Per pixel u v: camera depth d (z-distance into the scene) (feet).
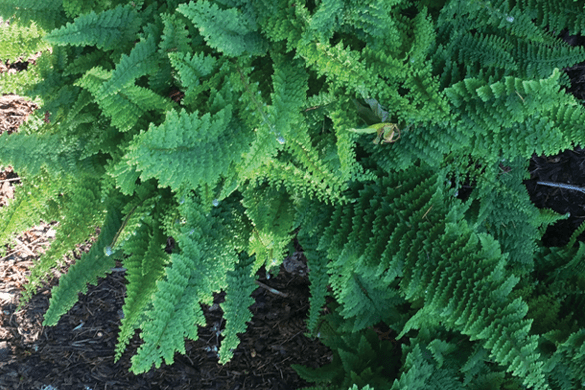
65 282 4.86
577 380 4.95
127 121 4.54
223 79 4.53
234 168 4.52
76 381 5.61
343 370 5.30
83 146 4.75
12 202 4.81
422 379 4.93
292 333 5.67
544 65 4.74
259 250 4.68
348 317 5.25
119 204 4.87
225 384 5.64
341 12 4.50
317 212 4.87
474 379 5.05
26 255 5.60
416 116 4.57
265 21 4.51
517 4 4.74
